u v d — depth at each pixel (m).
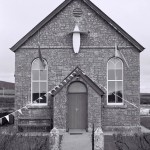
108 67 31.14
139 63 31.03
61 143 24.78
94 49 31.03
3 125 34.75
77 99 30.23
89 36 31.08
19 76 31.09
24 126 30.22
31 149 20.30
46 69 31.16
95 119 29.30
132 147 22.95
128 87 30.95
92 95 29.45
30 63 31.09
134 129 30.62
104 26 31.12
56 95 29.36
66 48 31.06
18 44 31.03
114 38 31.09
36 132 29.47
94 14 31.16
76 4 31.17
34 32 31.05
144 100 68.75
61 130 29.12
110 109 30.73
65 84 29.34
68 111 30.06
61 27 31.12
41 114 30.77
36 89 31.17
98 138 21.64
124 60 30.88
